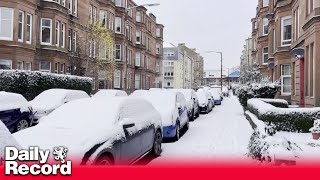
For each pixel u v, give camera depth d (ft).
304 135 37.86
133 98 26.78
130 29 160.86
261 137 24.14
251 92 72.59
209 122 56.13
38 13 82.07
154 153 27.94
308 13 58.90
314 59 52.19
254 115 51.62
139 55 173.27
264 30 127.44
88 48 99.04
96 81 108.37
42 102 46.32
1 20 68.59
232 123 53.98
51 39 84.33
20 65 72.49
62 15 89.10
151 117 27.96
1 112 37.17
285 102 56.95
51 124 21.65
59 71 86.99
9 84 59.67
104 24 122.42
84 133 19.39
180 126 40.55
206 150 30.58
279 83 75.61
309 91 55.83
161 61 224.94
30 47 75.00
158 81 219.00
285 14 78.89
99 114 22.41
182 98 46.19
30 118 41.55
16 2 69.82
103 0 123.44
